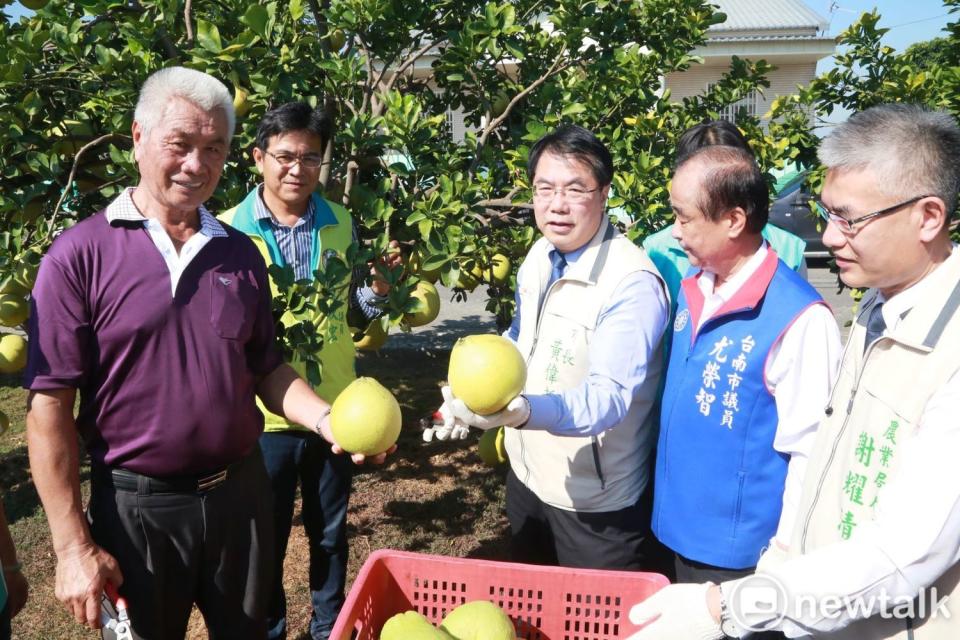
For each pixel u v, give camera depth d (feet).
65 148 11.80
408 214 11.60
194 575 7.68
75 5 12.07
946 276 5.07
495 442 12.13
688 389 7.59
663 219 11.64
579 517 8.49
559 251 8.29
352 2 11.85
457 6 14.29
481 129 15.38
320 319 9.47
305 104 10.03
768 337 7.01
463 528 15.02
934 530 4.53
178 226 7.43
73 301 6.80
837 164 5.09
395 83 16.16
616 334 7.43
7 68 10.36
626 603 6.75
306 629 11.95
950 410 4.69
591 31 14.05
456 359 6.42
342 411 7.13
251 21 10.71
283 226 10.53
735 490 7.38
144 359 7.03
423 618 6.35
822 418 6.56
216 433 7.34
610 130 13.55
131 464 7.18
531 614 6.96
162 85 6.82
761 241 7.35
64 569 6.84
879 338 5.35
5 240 10.48
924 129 4.83
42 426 6.79
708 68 55.01
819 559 4.75
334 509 11.03
